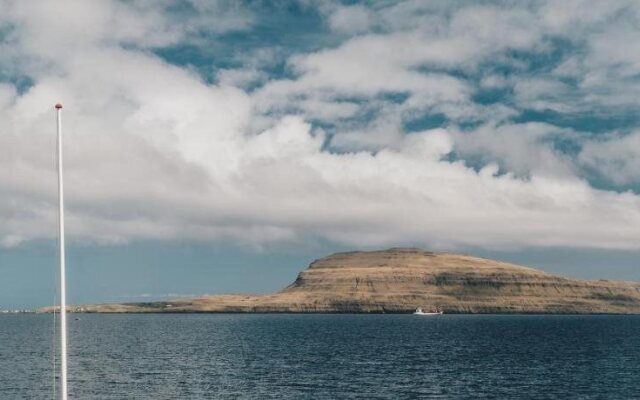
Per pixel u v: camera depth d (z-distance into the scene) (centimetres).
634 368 13025
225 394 9412
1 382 10462
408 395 9444
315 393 9544
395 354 16138
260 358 14900
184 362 13875
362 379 11075
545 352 16938
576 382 10900
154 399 8969
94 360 14250
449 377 11462
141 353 16175
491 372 12256
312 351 16988
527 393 9712
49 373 11719
